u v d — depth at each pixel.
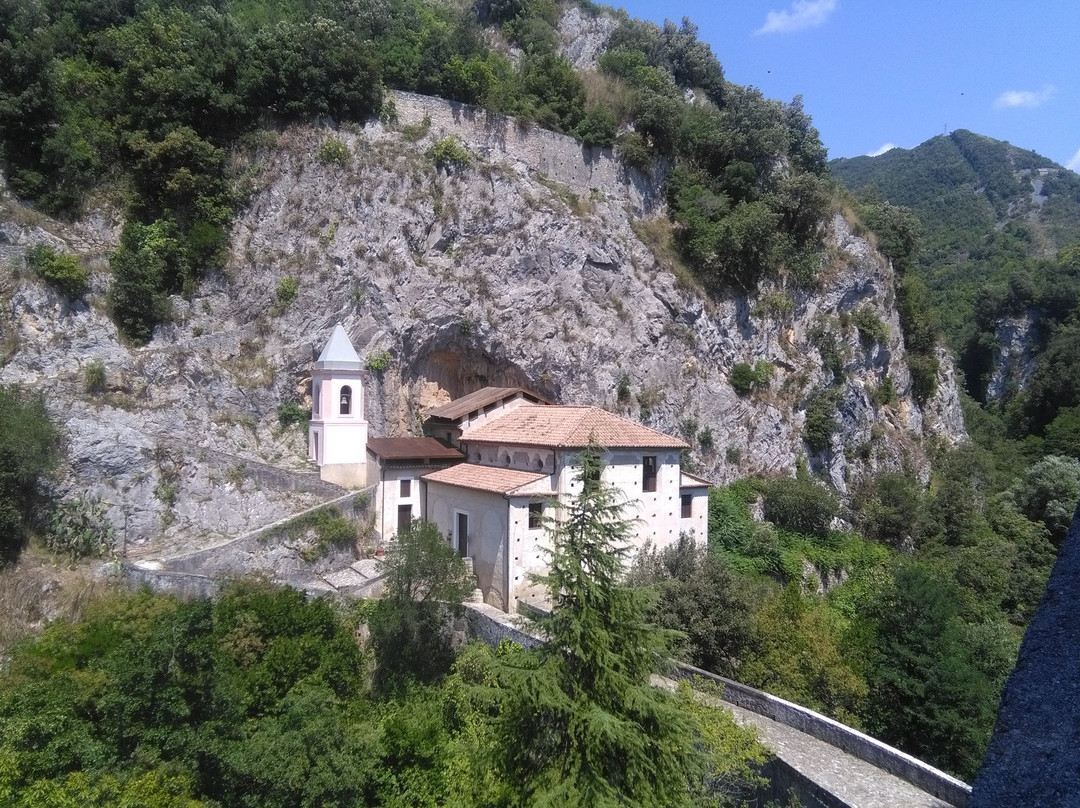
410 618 27.77
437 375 46.06
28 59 39.09
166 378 36.16
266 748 19.78
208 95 42.69
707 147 58.75
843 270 59.72
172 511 33.25
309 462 38.97
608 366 46.34
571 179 52.97
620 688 13.77
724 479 48.97
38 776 17.48
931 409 69.06
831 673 25.52
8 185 38.50
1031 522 54.59
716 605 27.05
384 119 46.56
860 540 48.91
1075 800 7.32
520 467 35.19
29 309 34.16
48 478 30.45
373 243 42.47
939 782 17.38
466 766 18.27
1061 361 78.38
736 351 52.81
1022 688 8.63
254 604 27.45
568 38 67.56
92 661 23.61
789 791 18.66
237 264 40.91
